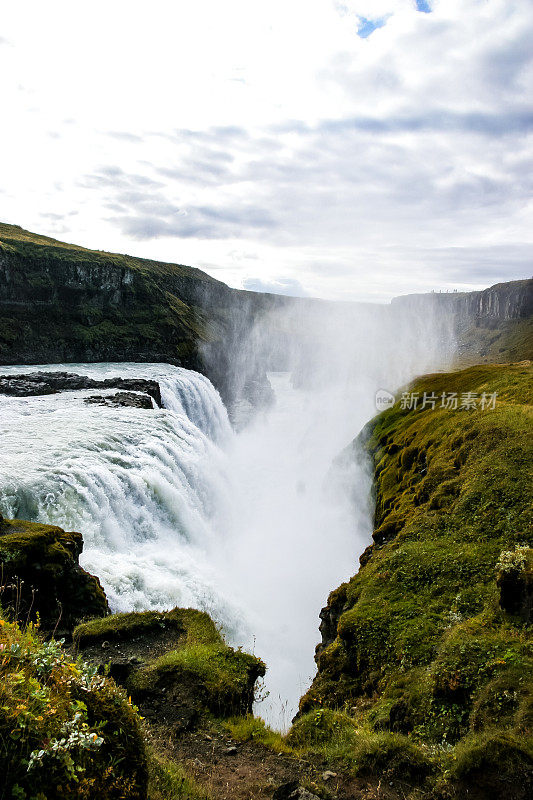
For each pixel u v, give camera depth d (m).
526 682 9.36
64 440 31.48
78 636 12.10
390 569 19.33
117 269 113.56
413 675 12.80
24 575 14.57
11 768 3.87
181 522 30.41
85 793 4.09
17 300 97.31
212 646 12.06
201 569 26.00
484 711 9.16
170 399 61.22
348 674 15.52
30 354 92.25
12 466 25.16
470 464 25.55
